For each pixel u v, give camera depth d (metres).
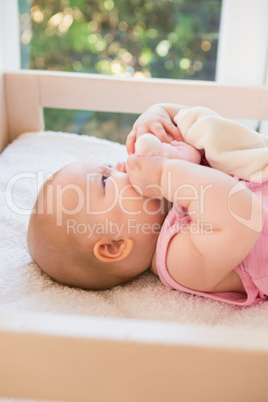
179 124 1.00
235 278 0.91
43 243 0.90
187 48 2.11
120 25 2.13
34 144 1.44
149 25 2.12
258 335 0.51
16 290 0.88
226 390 0.51
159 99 1.41
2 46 1.66
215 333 0.51
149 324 0.52
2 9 1.64
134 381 0.51
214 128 0.95
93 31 2.14
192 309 0.87
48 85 1.45
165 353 0.50
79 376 0.52
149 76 2.19
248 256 0.89
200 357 0.50
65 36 2.12
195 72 2.13
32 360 0.51
